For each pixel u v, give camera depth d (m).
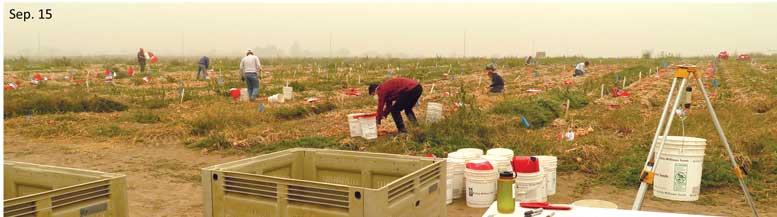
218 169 4.11
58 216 3.34
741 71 27.56
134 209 6.28
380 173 4.72
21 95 14.84
